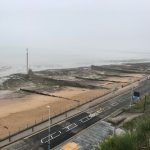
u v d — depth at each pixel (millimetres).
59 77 181125
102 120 82500
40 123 80438
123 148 20406
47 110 100812
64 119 84312
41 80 170875
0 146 63969
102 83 162500
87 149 62156
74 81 165625
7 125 83188
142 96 113188
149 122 24469
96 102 107688
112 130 72562
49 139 64625
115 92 127500
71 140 67750
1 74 195625
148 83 151000
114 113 90375
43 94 135250
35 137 69625
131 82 159750
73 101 115312
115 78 182000
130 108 93625
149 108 90062
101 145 21375
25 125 81688
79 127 77125
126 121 76750
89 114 89375
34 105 112250
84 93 131500
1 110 104375
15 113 98188
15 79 169375
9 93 138375
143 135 22578
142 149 20844
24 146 64562
